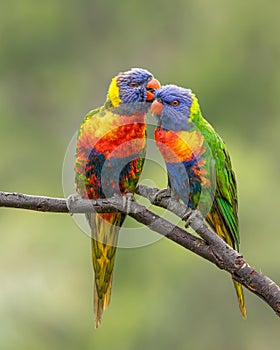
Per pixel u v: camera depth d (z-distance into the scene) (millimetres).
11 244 12672
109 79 17438
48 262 12445
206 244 5941
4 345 11000
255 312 12602
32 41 17312
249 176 12898
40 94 17234
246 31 16547
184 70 16719
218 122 16109
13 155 16047
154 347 12367
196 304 12422
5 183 15539
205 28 17062
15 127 16672
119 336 12273
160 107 7082
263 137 15648
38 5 17375
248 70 16359
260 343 12516
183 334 12375
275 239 12516
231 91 16234
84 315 12039
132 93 7238
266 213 12672
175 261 12438
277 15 16594
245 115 16156
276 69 16344
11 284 12047
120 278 12555
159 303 12422
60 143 16750
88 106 17281
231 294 12406
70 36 17500
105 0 17594
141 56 17500
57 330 11664
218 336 12375
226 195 7238
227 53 16500
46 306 11773
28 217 13008
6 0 17312
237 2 16750
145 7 17531
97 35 17688
